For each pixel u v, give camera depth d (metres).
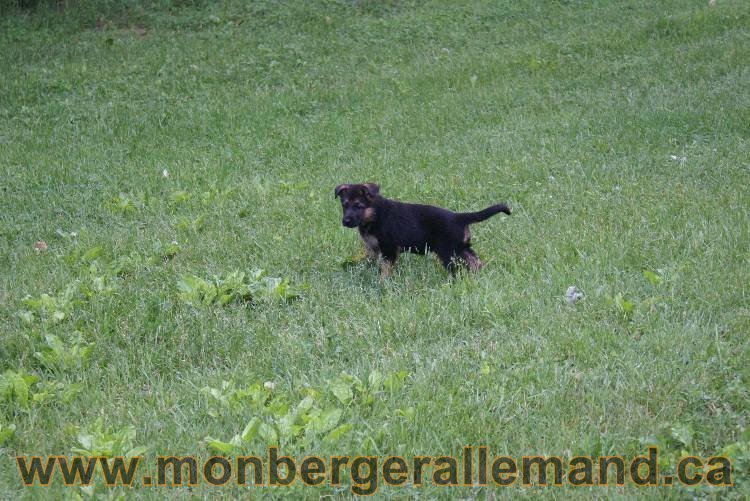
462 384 5.85
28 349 6.55
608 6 19.33
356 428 5.34
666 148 11.36
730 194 9.26
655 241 8.13
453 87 14.95
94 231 9.54
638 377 5.76
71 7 18.92
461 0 20.11
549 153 11.37
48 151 12.41
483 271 7.91
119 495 4.69
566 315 6.70
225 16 18.69
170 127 13.34
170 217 9.90
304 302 7.30
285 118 13.71
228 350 6.60
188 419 5.57
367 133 12.98
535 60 15.71
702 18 17.09
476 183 10.34
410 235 7.81
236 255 8.59
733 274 7.14
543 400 5.60
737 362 5.82
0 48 16.70
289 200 10.11
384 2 19.84
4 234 9.55
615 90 14.07
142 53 16.59
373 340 6.65
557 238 8.39
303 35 17.78
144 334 6.92
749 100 12.79
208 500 4.71
